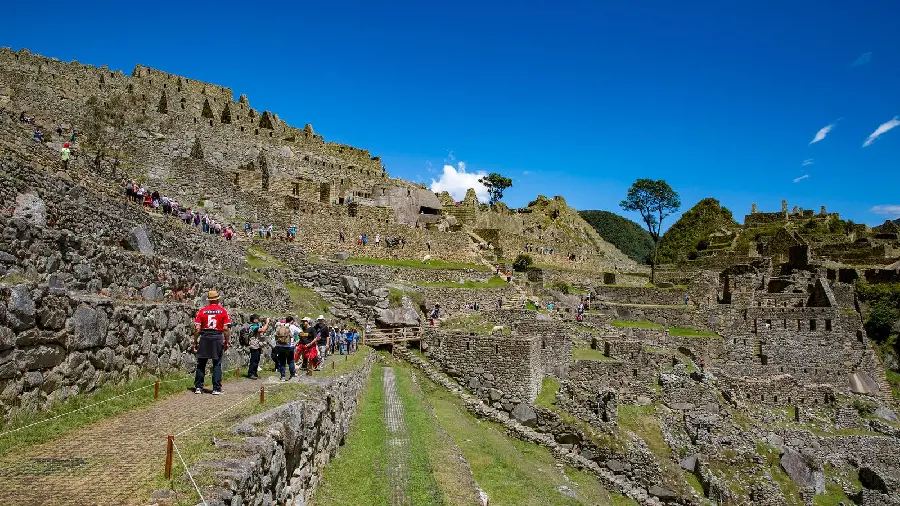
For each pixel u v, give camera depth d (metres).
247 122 72.88
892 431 51.94
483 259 74.12
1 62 49.06
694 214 119.81
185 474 8.72
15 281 12.74
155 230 24.95
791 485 40.34
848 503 41.66
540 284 69.50
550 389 39.25
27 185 17.52
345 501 14.68
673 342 59.56
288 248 46.62
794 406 53.62
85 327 13.10
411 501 15.30
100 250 17.41
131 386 14.81
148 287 19.94
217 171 49.06
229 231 40.97
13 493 7.94
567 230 123.25
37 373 11.46
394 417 24.72
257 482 9.63
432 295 50.28
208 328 16.05
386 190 78.62
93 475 8.73
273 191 56.72
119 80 58.12
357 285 44.09
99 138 48.97
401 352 39.06
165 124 57.88
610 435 34.72
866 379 62.97
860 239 94.50
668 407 44.88
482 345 38.00
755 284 74.75
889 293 69.56
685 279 83.25
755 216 116.00
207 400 14.71
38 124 42.66
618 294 72.44
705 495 36.31
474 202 94.31
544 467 29.88
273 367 23.97
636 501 30.95
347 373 23.12
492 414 34.47
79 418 11.85
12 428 10.42
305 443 13.65
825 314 64.56
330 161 78.44
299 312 36.78
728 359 61.12
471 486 17.33
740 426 44.66
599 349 50.81
